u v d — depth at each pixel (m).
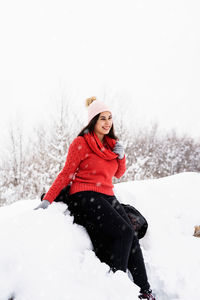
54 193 1.89
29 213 1.73
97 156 1.96
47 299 1.26
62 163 9.96
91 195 1.83
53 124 11.28
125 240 1.63
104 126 2.11
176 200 2.80
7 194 9.16
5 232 1.54
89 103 2.27
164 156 18.25
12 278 1.34
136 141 17.69
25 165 11.58
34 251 1.45
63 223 1.73
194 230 2.47
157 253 2.09
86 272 1.45
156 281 1.83
